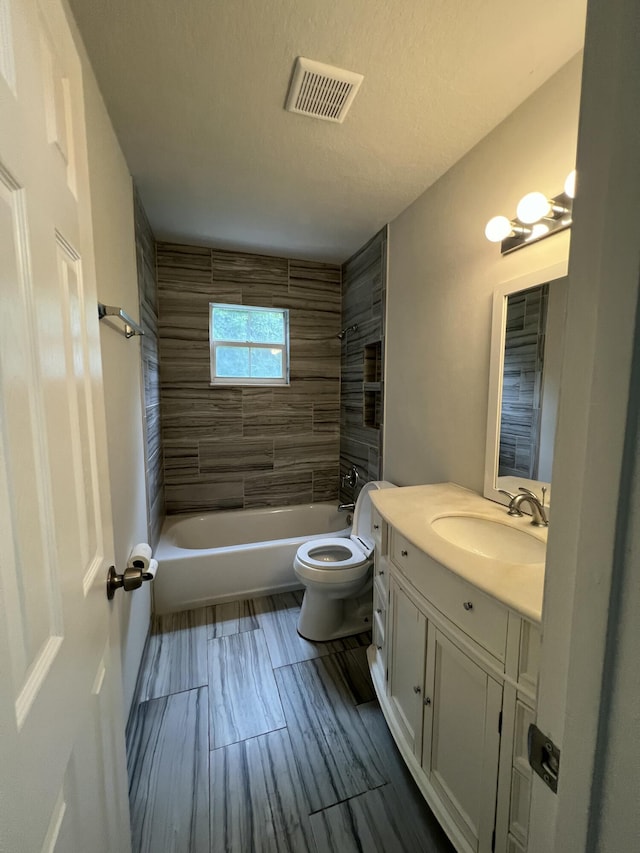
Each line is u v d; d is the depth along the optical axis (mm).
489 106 1240
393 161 1542
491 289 1397
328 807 1097
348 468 2848
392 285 2107
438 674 1010
